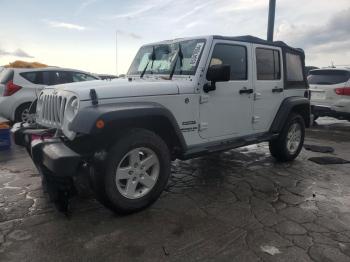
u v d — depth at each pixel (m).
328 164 5.38
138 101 3.30
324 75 9.28
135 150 3.22
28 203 3.56
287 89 5.31
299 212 3.46
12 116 7.96
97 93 3.07
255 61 4.66
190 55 4.06
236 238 2.89
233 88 4.30
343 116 8.91
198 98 3.87
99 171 3.04
